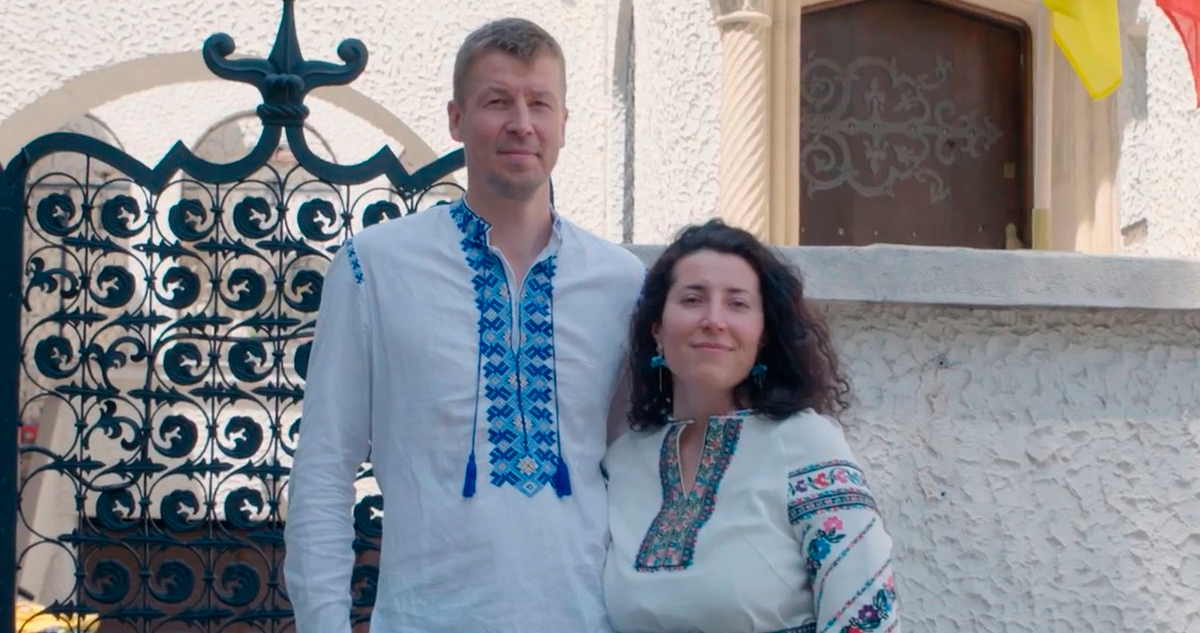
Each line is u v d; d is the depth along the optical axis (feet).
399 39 23.02
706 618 7.88
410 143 23.48
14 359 11.69
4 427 11.68
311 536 8.33
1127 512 11.25
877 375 11.12
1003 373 11.23
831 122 21.25
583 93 23.04
